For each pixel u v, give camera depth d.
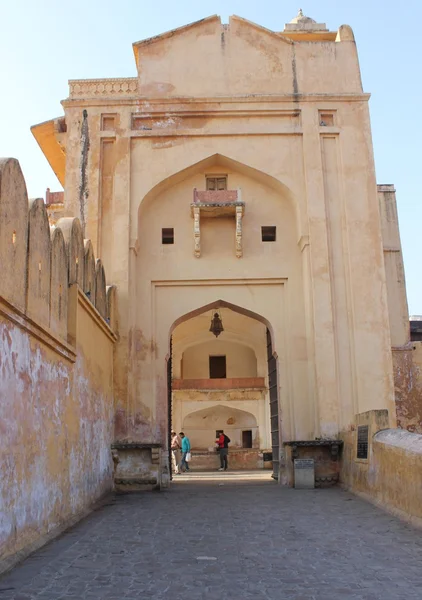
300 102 11.07
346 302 10.40
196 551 4.82
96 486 8.15
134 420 10.00
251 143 10.98
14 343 4.68
